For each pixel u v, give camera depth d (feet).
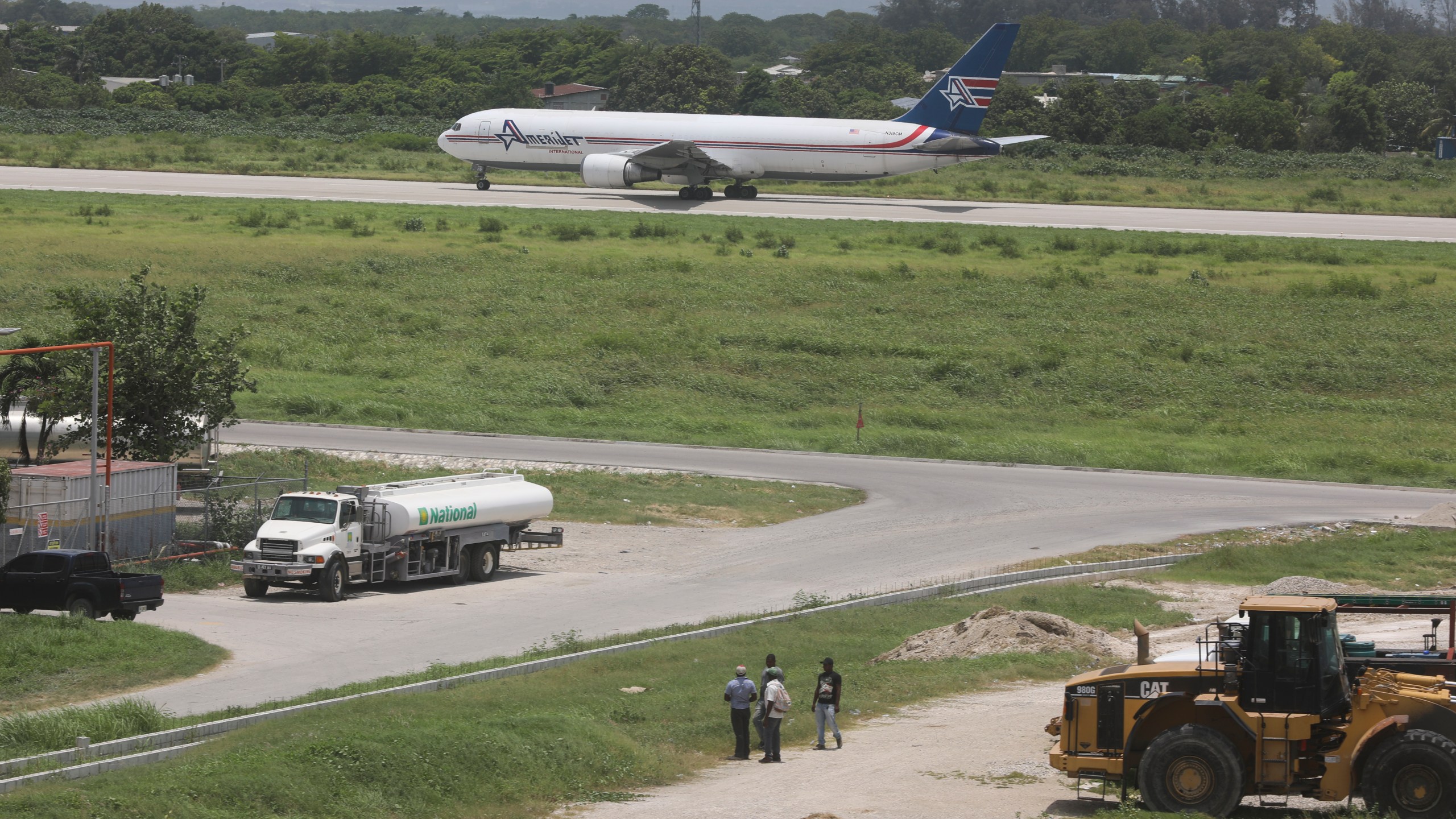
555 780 223.92
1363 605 233.55
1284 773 202.28
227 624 362.94
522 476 479.00
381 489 431.02
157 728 250.57
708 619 380.78
